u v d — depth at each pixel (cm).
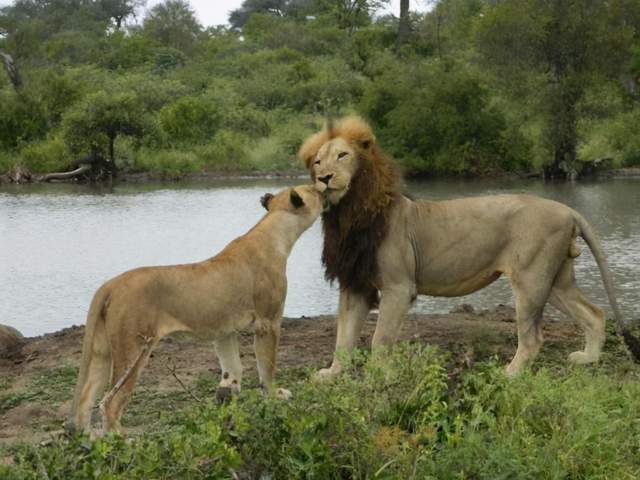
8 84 7100
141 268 867
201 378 1095
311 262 2441
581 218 1087
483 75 5441
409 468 720
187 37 10575
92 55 9581
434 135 5316
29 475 698
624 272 2167
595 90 5278
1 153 5472
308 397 768
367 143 1041
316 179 1021
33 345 1330
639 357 1104
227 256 920
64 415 1000
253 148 5812
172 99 6738
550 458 729
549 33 5234
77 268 2412
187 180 5262
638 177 5172
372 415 778
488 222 1069
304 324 1422
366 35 8806
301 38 9769
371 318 1454
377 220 1041
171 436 725
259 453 736
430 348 825
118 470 719
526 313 1062
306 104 7050
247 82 7388
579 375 915
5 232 3100
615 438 773
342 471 745
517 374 862
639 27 5559
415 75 5566
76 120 5266
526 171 5300
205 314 890
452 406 809
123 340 838
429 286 1084
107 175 5322
